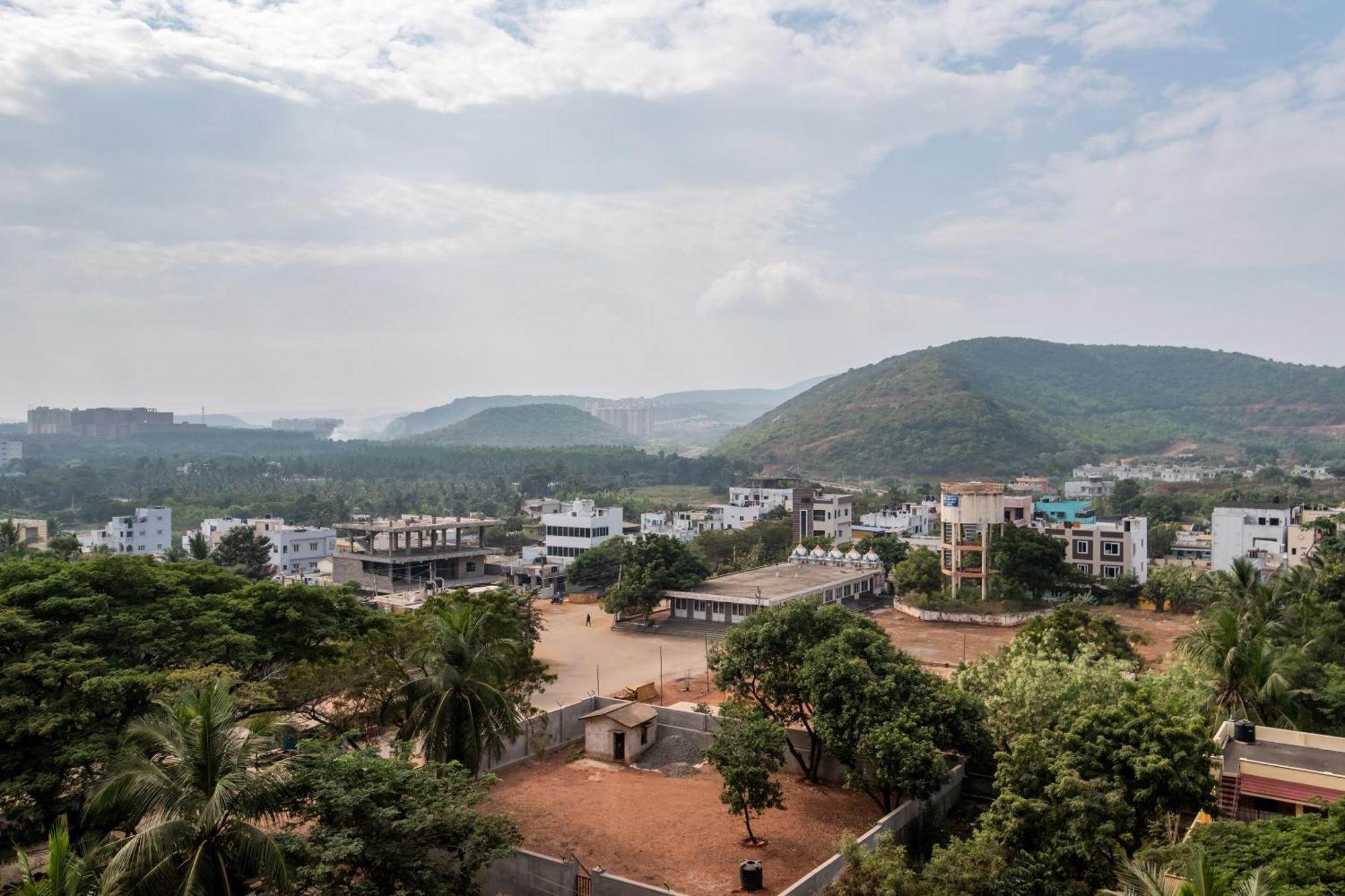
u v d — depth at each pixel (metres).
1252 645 39.16
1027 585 90.69
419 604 85.50
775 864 32.72
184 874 20.88
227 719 22.62
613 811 37.94
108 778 22.92
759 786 33.41
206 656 33.81
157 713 29.09
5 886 26.39
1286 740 32.03
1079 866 25.41
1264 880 19.50
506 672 37.94
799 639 41.12
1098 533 101.06
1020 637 47.94
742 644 42.66
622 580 87.44
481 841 25.64
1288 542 105.69
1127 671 42.69
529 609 77.94
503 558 129.00
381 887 23.66
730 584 90.31
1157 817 27.53
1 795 26.19
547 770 43.88
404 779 25.58
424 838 24.48
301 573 125.62
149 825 21.20
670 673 66.94
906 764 32.91
